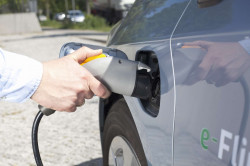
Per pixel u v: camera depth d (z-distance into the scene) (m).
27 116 4.61
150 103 1.47
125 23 1.86
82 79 1.14
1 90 1.10
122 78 1.23
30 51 11.90
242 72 0.99
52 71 1.12
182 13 1.33
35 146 1.60
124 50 1.72
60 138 3.72
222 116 1.04
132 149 1.65
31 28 23.66
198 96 1.13
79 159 3.18
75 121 4.25
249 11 1.03
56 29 26.97
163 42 1.36
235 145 0.98
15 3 24.08
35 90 1.12
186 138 1.19
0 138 3.77
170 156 1.30
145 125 1.47
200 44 1.16
